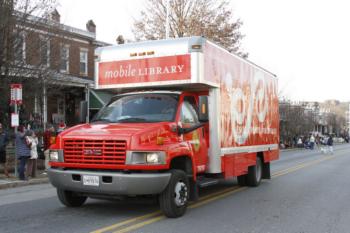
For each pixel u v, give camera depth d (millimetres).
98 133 7637
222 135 9930
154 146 7434
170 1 29953
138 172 7332
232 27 30594
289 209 9164
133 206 9055
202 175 9875
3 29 16359
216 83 9617
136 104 8820
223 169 10000
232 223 7684
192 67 8781
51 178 7988
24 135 14367
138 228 7102
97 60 9672
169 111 8492
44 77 18266
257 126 12805
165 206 7766
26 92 18156
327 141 38938
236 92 11023
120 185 7223
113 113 8812
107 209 8727
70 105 28250
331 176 16312
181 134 8281
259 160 13195
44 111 24062
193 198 8547
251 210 8977
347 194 11469
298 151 45250
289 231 7211
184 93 9008
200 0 30031
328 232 7195
